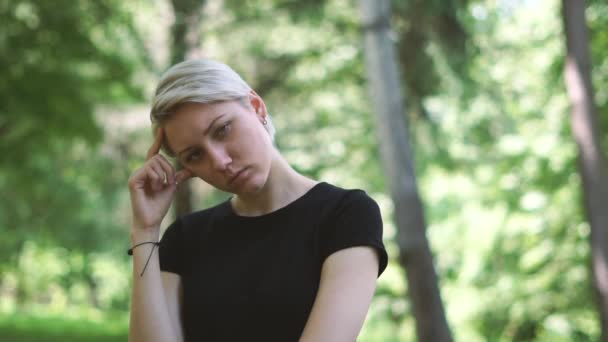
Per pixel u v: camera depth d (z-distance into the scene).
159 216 2.07
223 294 1.94
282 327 1.89
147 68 10.72
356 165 13.84
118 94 11.91
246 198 2.01
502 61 11.83
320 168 13.71
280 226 1.96
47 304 29.58
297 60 11.95
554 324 14.16
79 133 11.70
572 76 6.91
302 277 1.90
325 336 1.81
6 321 15.16
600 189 6.86
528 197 13.92
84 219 17.05
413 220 7.87
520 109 13.22
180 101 1.87
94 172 14.29
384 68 7.83
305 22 10.12
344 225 1.91
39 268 26.36
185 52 7.73
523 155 13.60
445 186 15.91
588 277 13.52
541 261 14.27
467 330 16.00
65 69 11.07
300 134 13.59
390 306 16.22
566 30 6.94
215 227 2.04
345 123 13.55
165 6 8.19
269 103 12.42
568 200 13.51
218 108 1.89
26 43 10.63
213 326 1.95
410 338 16.39
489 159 14.34
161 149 2.06
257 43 10.57
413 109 9.16
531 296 14.77
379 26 7.85
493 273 15.75
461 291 15.68
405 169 7.86
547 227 13.98
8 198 15.26
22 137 11.61
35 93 11.11
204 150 1.90
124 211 17.92
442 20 8.29
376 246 1.90
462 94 9.55
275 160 2.00
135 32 10.72
